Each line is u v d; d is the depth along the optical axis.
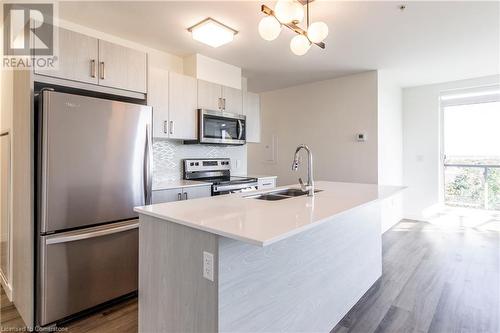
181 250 1.40
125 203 2.28
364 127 4.25
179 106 3.21
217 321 1.23
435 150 4.93
